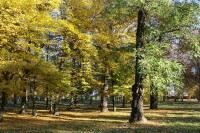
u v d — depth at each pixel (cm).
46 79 2002
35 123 1942
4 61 1731
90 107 4172
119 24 2798
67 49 2428
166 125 1798
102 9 2655
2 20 1672
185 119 2212
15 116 2383
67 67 2608
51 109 2970
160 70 1727
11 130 1550
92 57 2783
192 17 1778
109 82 3225
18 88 1822
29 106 4216
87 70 2709
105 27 2792
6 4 1664
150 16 1925
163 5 1748
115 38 2761
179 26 1816
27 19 1794
